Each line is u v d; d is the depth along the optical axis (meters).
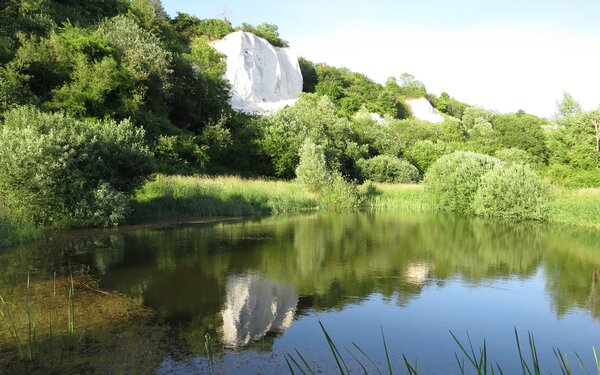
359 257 9.75
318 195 23.48
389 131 58.09
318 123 40.41
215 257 9.35
